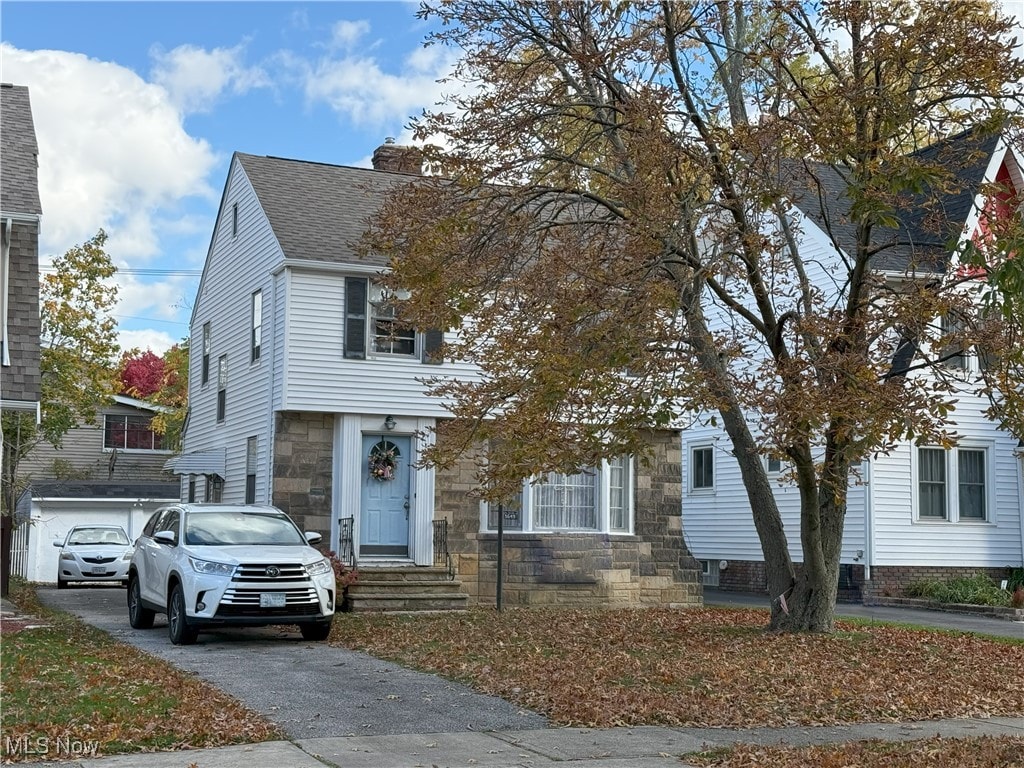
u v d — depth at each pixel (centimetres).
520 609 2222
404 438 2303
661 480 2455
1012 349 1363
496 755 894
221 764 827
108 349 3409
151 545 1727
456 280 1457
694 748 941
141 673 1202
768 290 1630
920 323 1421
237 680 1213
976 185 1547
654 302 1362
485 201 1567
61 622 1777
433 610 2133
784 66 1449
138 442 4394
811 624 1709
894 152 1448
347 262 2227
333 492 2228
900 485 2630
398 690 1183
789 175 1658
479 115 1547
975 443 2694
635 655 1455
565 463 1452
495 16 1573
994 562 2694
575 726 1027
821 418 1329
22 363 1878
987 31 1380
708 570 3173
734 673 1302
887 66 1441
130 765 816
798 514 2833
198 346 2908
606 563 2372
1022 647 1689
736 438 1761
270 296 2297
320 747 901
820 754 909
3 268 1850
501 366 1507
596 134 1595
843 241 2522
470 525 2302
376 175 2669
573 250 1476
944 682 1322
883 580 2589
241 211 2550
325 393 2209
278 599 1540
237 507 1730
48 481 3975
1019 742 994
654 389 1379
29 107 2303
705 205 1491
